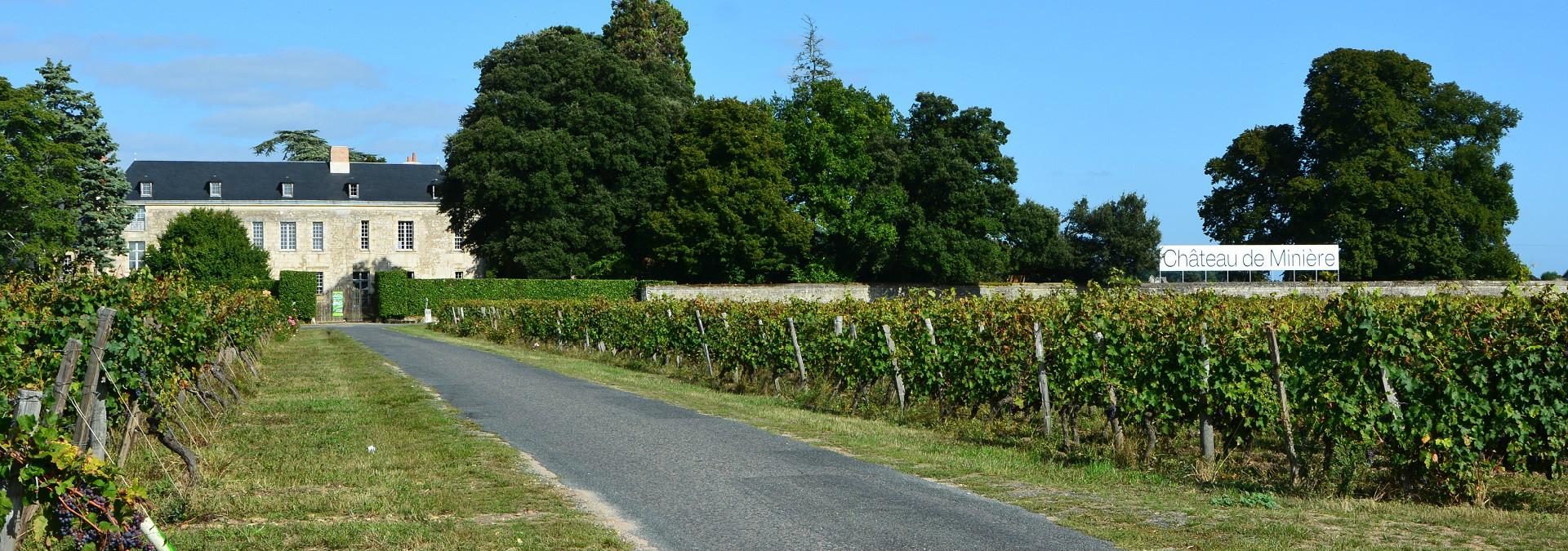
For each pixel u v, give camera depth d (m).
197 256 61.84
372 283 78.56
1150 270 78.38
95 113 49.47
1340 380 9.76
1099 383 12.50
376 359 26.62
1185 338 11.72
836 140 58.44
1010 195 59.78
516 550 7.13
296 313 54.03
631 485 9.46
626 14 74.44
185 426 11.45
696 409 15.68
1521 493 9.77
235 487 9.12
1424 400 9.44
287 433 12.57
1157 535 7.61
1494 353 9.49
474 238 61.66
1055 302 15.50
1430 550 7.17
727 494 9.08
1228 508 8.63
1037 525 7.95
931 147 58.59
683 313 24.58
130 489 5.70
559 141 57.16
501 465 10.38
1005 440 12.96
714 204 56.84
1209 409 11.59
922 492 9.20
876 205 56.78
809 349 19.23
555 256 57.44
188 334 13.20
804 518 8.17
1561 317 9.59
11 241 42.47
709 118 57.69
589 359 28.73
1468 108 55.25
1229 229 58.25
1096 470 10.51
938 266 57.53
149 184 75.94
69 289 12.17
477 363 25.61
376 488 9.11
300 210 77.81
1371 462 10.12
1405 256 52.25
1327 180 54.38
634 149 59.38
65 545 6.52
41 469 5.36
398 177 81.38
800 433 13.03
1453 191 53.84
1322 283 42.00
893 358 16.06
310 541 7.31
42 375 8.70
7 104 41.94
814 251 60.41
